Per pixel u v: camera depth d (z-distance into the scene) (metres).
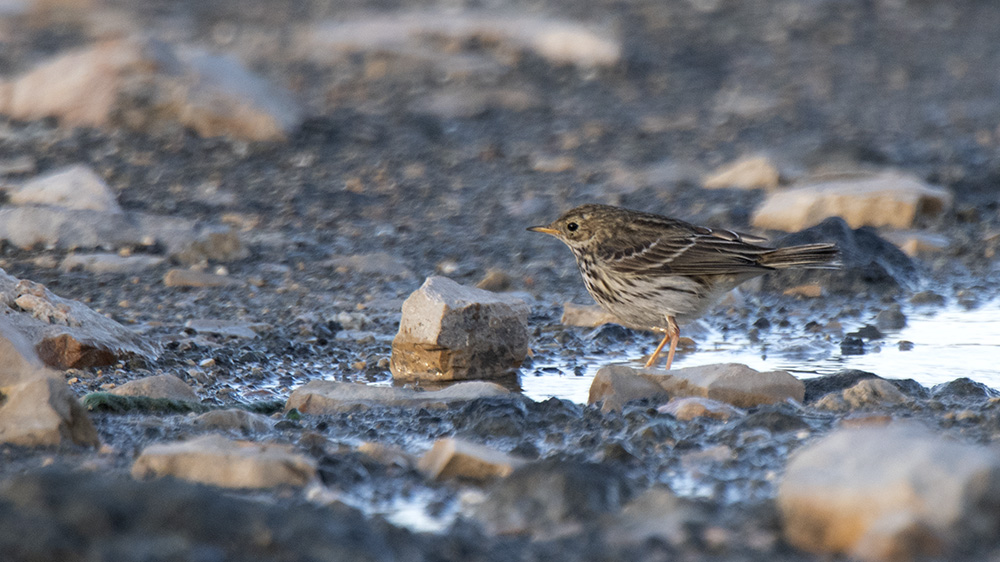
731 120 27.41
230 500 5.30
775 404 8.57
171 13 40.47
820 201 17.62
